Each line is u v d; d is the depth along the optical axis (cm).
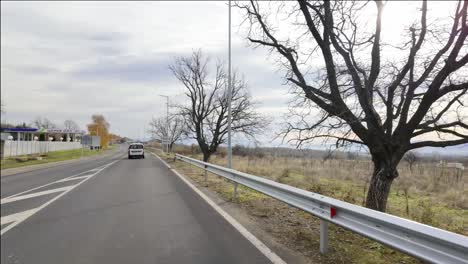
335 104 800
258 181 812
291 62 892
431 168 1498
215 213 882
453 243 301
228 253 562
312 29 833
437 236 318
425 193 1251
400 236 373
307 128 830
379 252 548
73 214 923
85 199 1176
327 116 817
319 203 546
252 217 824
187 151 5719
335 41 798
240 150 4216
